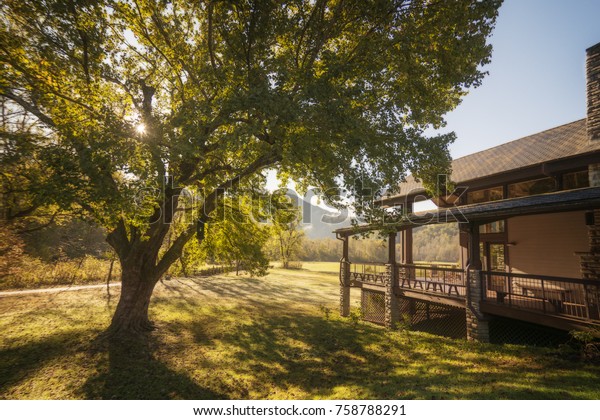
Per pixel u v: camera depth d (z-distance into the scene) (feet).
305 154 26.66
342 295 55.01
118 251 36.99
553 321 26.55
